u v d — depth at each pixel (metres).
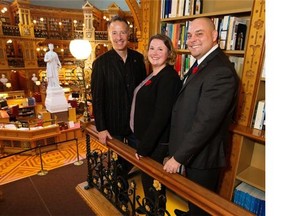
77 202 2.66
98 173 2.16
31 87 12.86
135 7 2.75
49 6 12.93
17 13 12.07
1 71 11.71
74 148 5.98
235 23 1.88
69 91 10.93
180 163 1.25
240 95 1.89
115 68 1.88
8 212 2.50
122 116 1.99
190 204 1.55
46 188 2.97
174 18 2.38
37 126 5.98
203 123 1.22
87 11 12.32
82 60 3.38
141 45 2.86
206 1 2.32
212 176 1.52
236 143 1.91
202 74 1.35
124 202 1.88
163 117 1.45
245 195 1.90
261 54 1.72
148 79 1.66
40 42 12.88
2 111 7.89
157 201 1.45
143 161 1.42
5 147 5.74
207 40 1.40
